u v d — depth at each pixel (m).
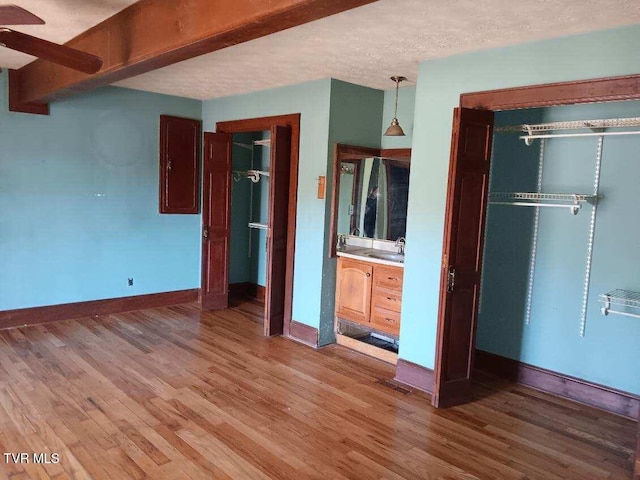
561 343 3.93
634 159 3.53
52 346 4.46
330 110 4.58
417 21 2.91
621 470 2.87
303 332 4.93
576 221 3.82
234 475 2.63
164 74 4.56
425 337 3.89
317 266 4.79
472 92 3.53
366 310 4.65
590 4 2.54
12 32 2.35
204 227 5.75
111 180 5.45
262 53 3.71
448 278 3.46
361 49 3.54
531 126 3.74
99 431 3.02
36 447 2.81
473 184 3.51
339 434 3.13
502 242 4.24
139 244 5.74
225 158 5.83
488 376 4.28
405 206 4.79
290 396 3.66
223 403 3.48
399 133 4.26
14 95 4.73
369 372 4.22
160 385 3.73
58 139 5.04
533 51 3.21
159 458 2.76
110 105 5.34
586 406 3.72
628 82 2.86
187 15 2.55
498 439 3.17
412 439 3.11
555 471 2.83
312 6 1.99
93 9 3.01
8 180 4.79
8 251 4.86
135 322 5.32
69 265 5.25
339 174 4.76
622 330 3.61
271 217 4.92
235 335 5.04
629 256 3.57
